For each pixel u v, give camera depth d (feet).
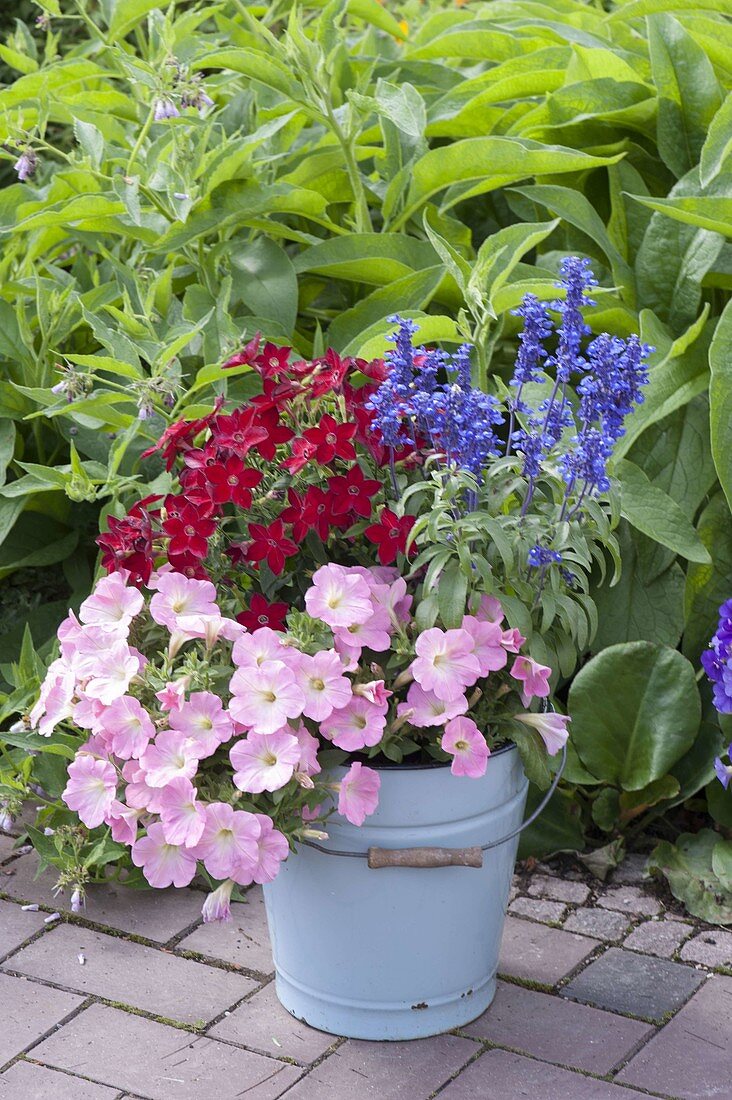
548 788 6.47
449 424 5.91
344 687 5.74
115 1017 6.63
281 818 5.84
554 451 6.29
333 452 5.97
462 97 10.57
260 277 9.17
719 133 8.40
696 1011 6.68
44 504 9.54
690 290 8.86
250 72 9.20
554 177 10.22
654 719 7.97
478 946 6.42
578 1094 6.02
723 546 8.55
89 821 6.00
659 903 7.71
